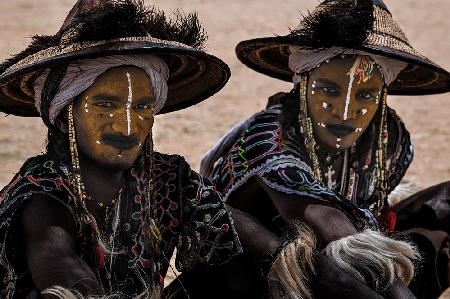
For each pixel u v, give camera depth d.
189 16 5.72
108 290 5.28
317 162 6.20
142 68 5.19
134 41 5.05
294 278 5.51
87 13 5.16
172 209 5.57
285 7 22.72
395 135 6.70
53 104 5.18
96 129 5.16
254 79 16.23
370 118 6.18
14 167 11.00
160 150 11.96
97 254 5.21
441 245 6.90
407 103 15.26
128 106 5.16
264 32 19.80
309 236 5.65
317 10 6.18
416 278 6.79
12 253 5.07
